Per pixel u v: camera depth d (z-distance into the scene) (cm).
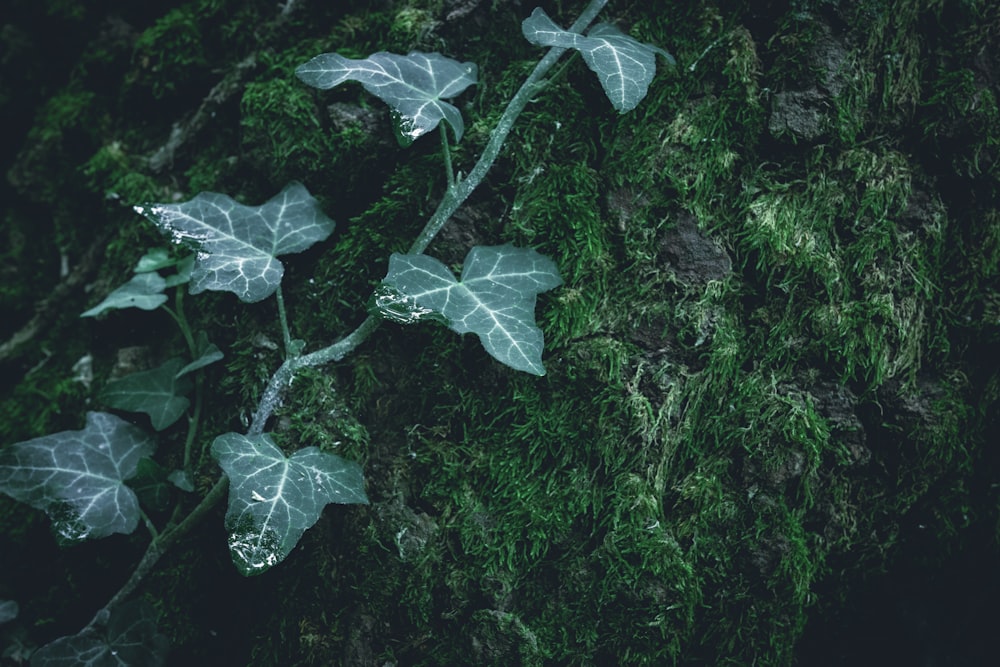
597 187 37
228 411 38
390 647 35
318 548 36
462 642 35
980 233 38
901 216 37
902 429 37
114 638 35
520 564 36
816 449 36
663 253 36
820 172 36
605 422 36
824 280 36
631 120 37
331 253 38
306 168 38
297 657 36
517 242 36
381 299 34
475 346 36
